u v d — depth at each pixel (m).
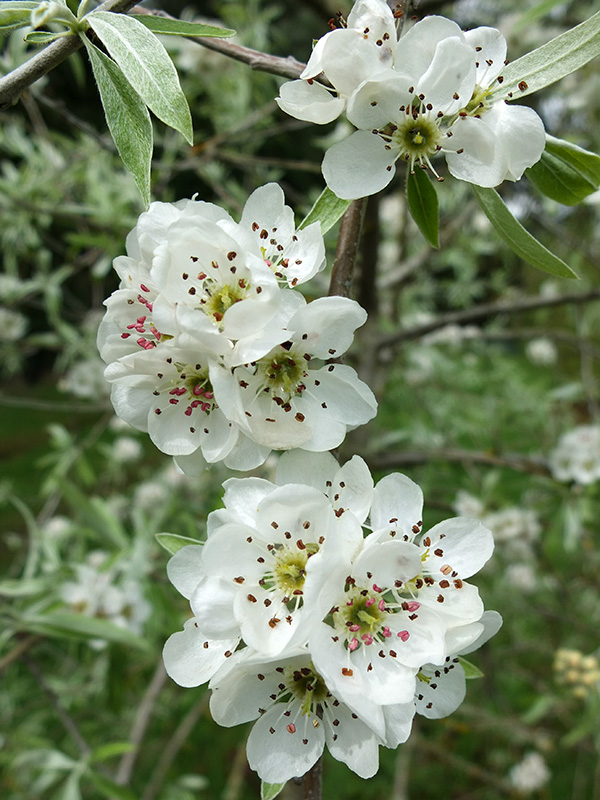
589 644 0.32
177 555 0.09
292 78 0.11
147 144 0.08
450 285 0.36
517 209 0.26
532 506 0.29
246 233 0.08
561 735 0.35
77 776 0.16
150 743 0.32
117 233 0.25
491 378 0.36
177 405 0.09
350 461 0.09
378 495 0.09
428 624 0.08
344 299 0.08
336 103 0.09
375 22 0.09
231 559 0.08
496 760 0.35
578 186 0.10
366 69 0.09
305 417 0.09
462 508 0.28
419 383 0.34
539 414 0.34
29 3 0.08
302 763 0.08
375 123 0.09
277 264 0.09
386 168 0.09
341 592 0.08
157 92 0.08
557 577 0.31
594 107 0.23
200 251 0.08
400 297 0.34
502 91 0.09
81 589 0.20
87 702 0.26
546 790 0.34
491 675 0.28
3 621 0.17
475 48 0.09
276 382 0.09
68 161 0.26
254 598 0.08
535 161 0.09
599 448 0.24
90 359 0.30
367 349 0.23
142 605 0.20
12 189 0.25
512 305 0.24
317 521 0.08
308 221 0.09
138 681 0.27
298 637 0.08
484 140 0.09
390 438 0.29
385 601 0.09
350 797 0.35
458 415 0.34
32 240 0.26
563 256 0.31
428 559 0.09
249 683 0.08
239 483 0.09
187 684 0.08
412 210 0.09
